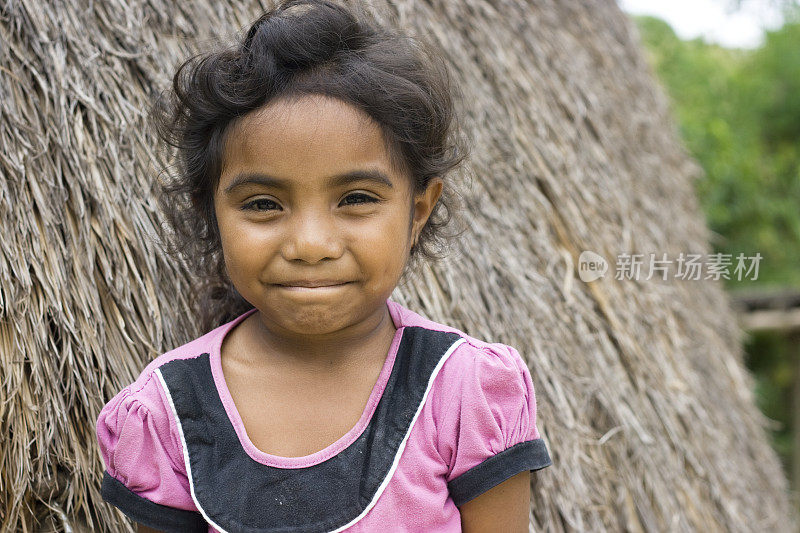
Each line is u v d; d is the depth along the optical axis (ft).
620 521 4.54
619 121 7.10
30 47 3.94
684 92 17.54
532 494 4.12
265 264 2.43
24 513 3.26
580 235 5.38
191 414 2.63
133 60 4.16
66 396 3.38
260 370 2.73
